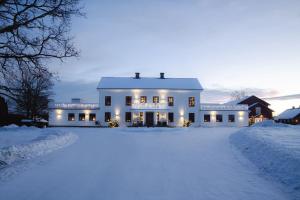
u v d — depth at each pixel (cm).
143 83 5147
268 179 851
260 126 3072
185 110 4956
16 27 1253
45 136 1895
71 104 4972
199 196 699
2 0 1179
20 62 1354
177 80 5359
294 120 6131
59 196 700
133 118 4834
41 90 4903
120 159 1226
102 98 4916
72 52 1455
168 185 800
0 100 3900
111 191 742
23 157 1224
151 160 1198
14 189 759
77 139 2173
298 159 894
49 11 1316
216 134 2498
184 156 1297
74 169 1015
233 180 849
